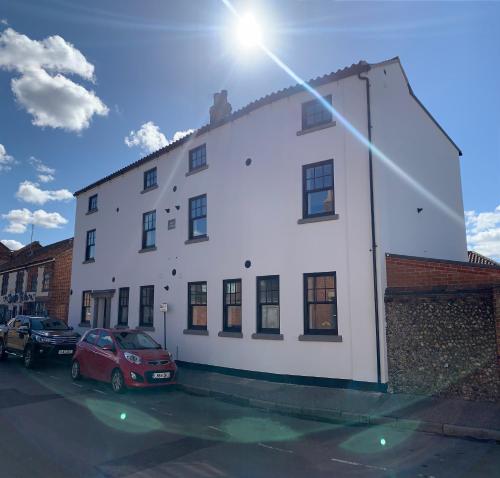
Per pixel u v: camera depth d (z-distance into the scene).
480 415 7.95
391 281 10.56
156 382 10.80
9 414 8.58
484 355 9.03
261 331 12.63
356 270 10.85
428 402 9.04
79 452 6.20
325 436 7.30
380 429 7.75
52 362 16.56
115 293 18.89
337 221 11.34
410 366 9.86
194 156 15.89
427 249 13.34
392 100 12.41
